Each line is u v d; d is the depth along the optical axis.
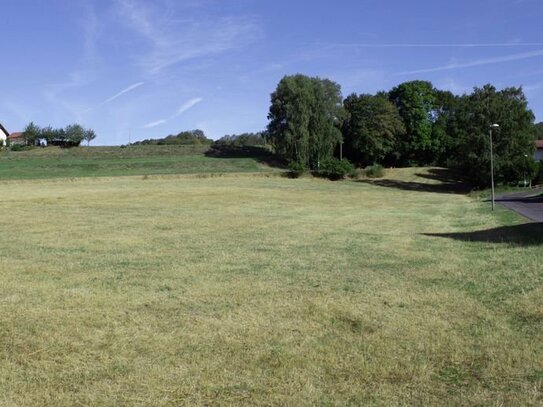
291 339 7.37
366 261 14.84
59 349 6.95
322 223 28.41
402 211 39.28
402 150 101.50
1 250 16.58
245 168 84.62
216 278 12.02
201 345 7.12
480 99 76.62
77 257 15.19
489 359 6.55
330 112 91.44
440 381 5.94
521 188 75.62
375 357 6.64
